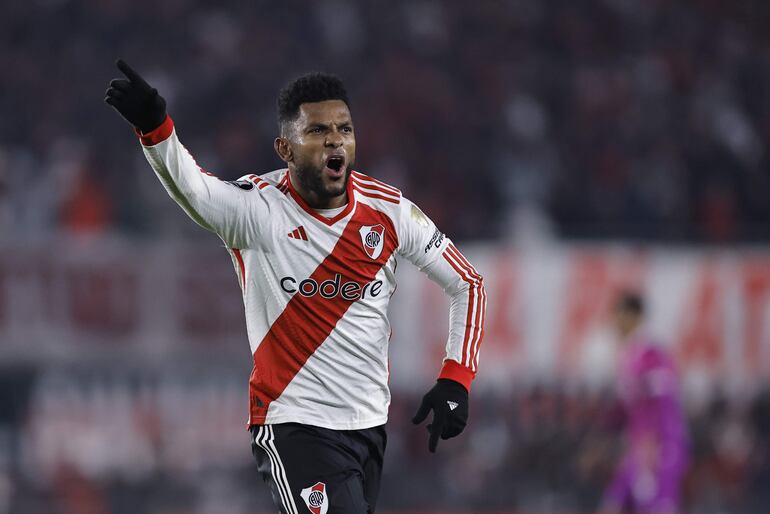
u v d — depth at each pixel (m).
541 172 49.69
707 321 38.12
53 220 38.94
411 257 14.04
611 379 37.06
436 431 13.94
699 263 38.22
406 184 48.59
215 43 51.06
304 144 12.94
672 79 56.84
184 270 34.47
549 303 37.34
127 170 41.12
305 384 13.42
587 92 54.72
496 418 36.94
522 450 36.81
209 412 34.38
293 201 13.27
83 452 33.28
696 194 51.38
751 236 38.69
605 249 37.88
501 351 37.12
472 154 50.62
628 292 29.88
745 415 38.09
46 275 33.28
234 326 34.84
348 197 13.40
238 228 13.03
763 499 37.81
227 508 34.16
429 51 54.53
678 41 58.88
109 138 45.31
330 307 13.34
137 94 12.04
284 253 13.16
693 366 37.94
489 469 36.69
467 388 14.18
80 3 50.62
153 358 33.97
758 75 58.62
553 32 57.44
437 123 51.53
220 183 12.96
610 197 49.00
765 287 38.38
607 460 36.69
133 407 33.72
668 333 37.94
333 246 13.27
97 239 33.97
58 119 46.34
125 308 33.84
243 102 48.97
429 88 52.78
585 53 57.12
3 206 39.59
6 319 32.84
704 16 60.47
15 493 32.56
